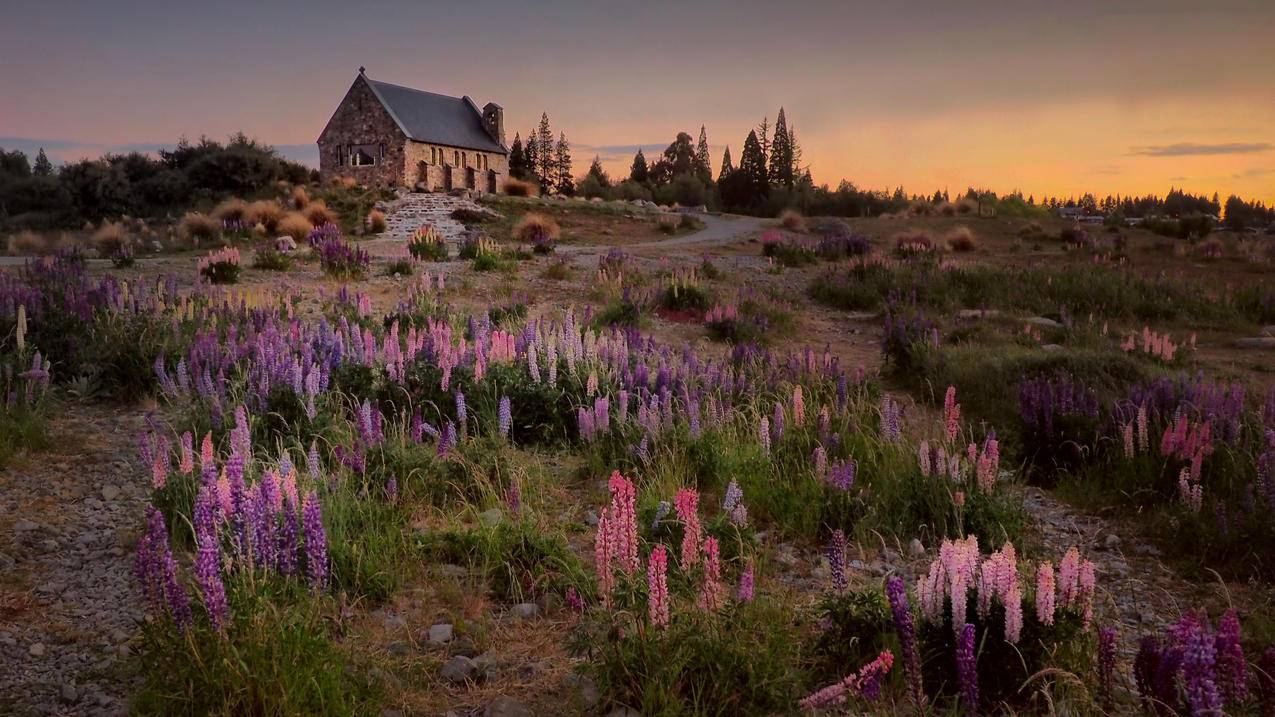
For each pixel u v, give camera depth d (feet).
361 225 125.49
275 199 151.64
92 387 29.86
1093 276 69.67
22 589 16.49
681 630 13.34
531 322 32.94
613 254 78.38
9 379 26.81
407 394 27.48
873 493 22.13
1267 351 49.57
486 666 14.14
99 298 38.27
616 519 13.78
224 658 11.82
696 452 24.16
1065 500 24.38
